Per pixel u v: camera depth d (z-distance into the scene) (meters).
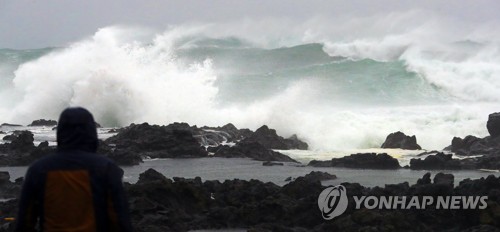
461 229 29.08
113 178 14.16
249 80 124.62
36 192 14.03
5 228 28.53
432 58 130.88
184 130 63.97
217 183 36.03
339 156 65.50
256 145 63.09
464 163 53.88
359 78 124.06
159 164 55.94
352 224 28.39
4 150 59.34
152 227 28.67
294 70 129.12
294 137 81.25
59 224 13.84
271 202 30.84
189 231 29.86
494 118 65.06
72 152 14.23
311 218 30.22
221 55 143.62
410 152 69.75
